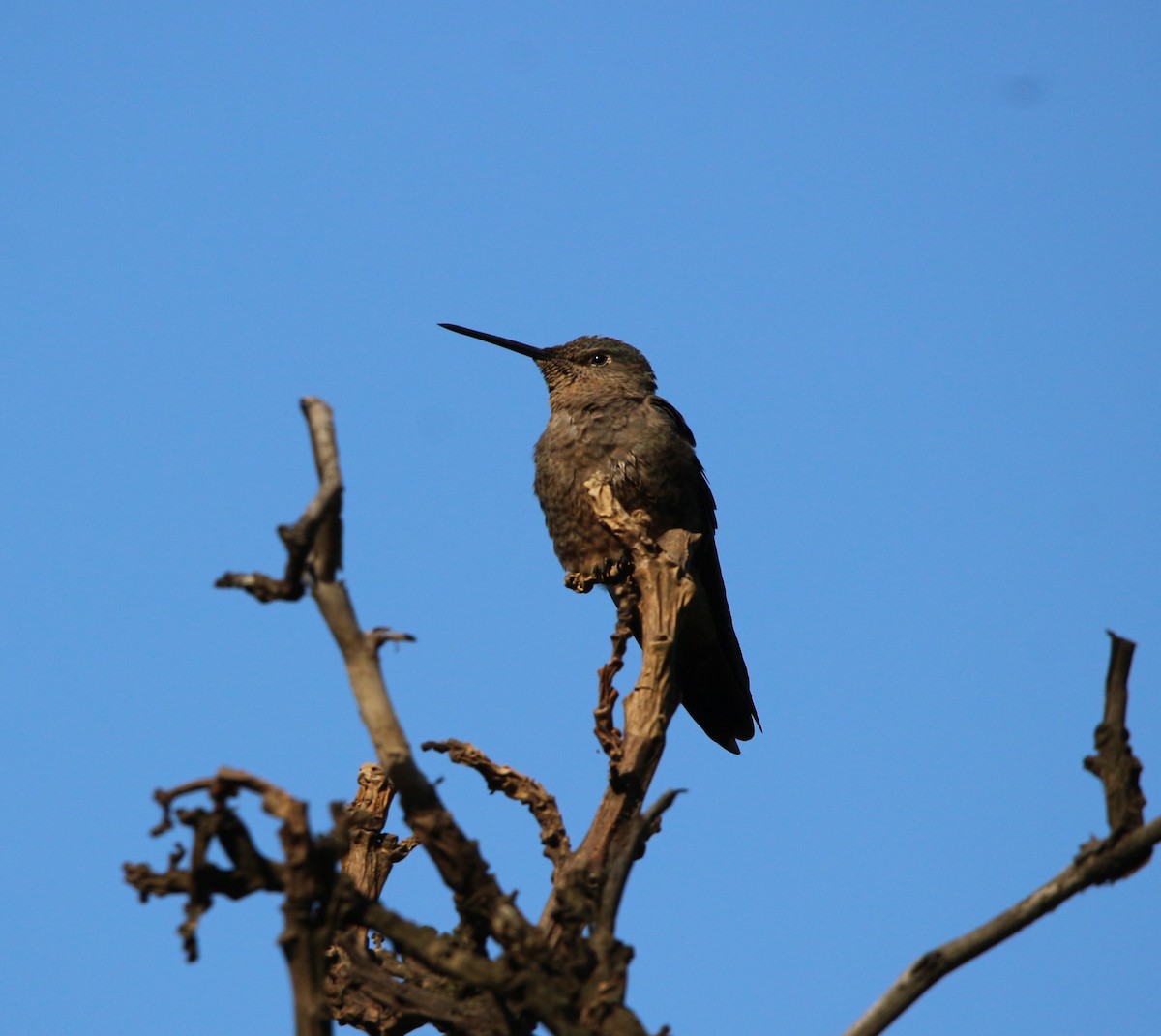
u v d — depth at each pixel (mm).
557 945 6266
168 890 5219
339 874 5332
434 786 5848
